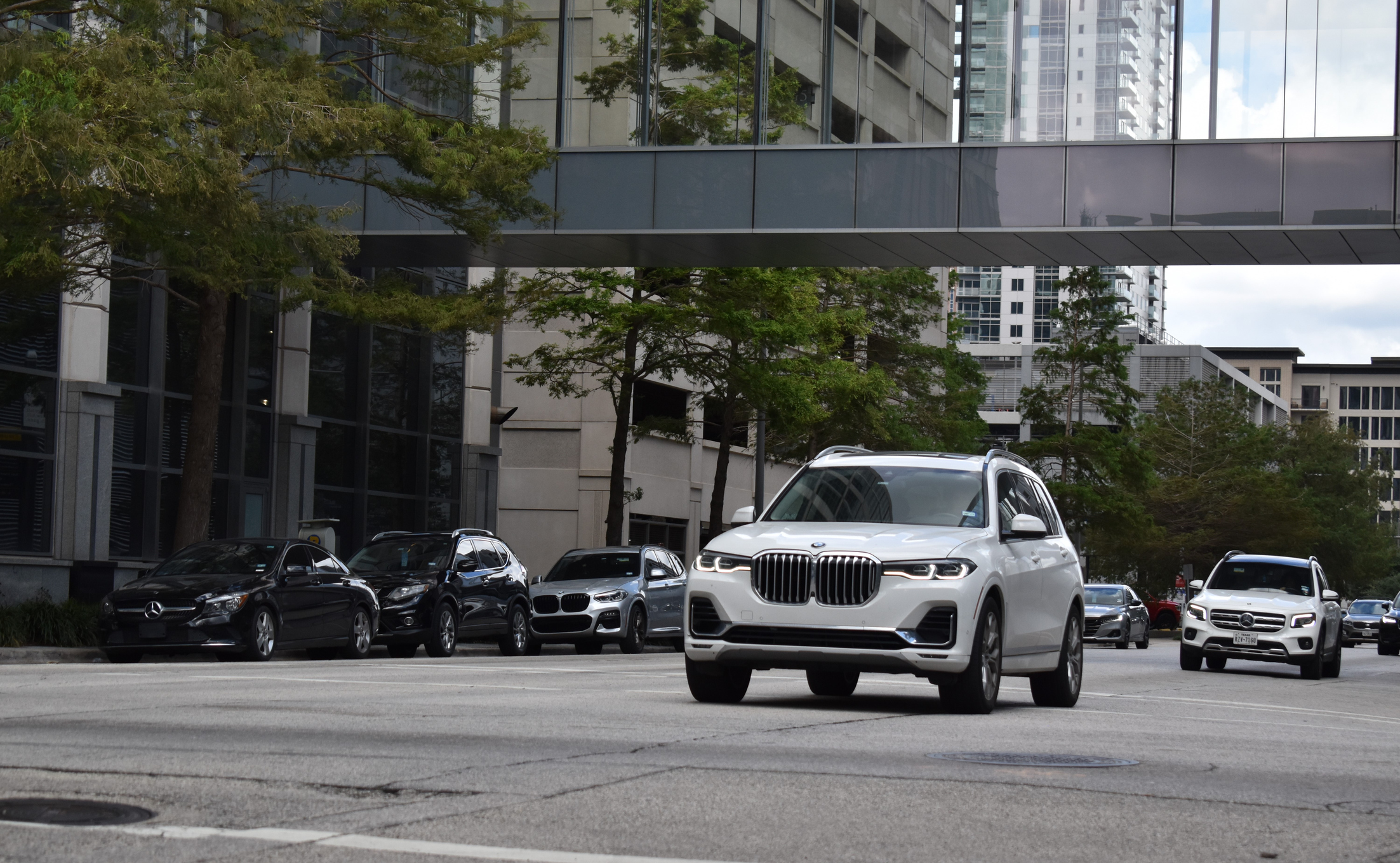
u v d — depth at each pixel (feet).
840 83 100.99
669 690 46.06
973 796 22.59
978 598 37.76
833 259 99.19
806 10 101.14
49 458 86.84
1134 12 89.56
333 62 84.17
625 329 108.27
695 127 98.02
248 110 66.54
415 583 80.69
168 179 61.41
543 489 154.71
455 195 81.15
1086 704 46.85
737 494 185.16
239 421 102.58
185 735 28.78
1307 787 25.34
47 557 86.33
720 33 99.55
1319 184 87.45
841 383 123.85
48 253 62.28
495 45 85.81
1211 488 264.52
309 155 77.15
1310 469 388.57
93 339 89.15
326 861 16.85
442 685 46.78
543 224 94.27
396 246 97.19
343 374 115.34
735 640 38.24
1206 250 92.94
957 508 40.78
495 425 136.87
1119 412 221.66
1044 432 233.35
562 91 98.48
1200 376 465.06
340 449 114.83
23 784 21.88
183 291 98.73
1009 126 91.91
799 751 27.91
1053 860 17.93
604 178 94.89
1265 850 18.98
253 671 55.47
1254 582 89.66
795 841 18.69
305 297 78.13
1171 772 26.53
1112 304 224.33
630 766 25.16
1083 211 90.07
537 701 39.73
